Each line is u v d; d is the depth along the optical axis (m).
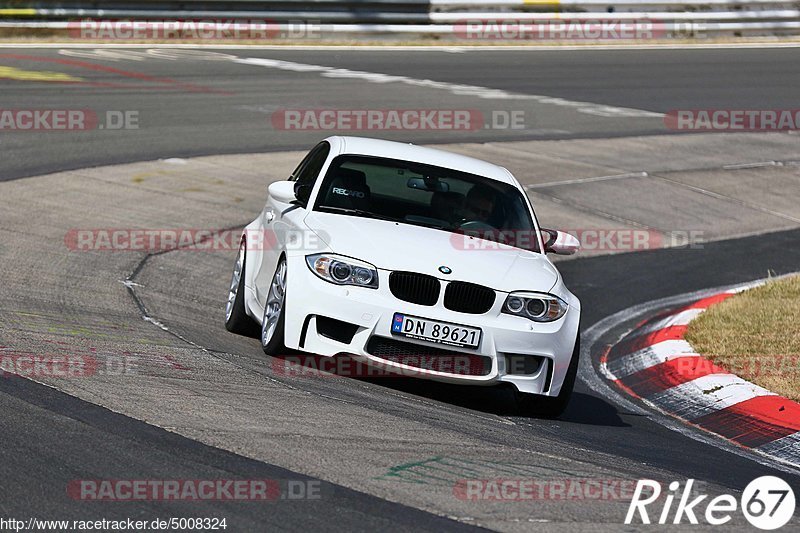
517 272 25.23
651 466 21.09
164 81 74.38
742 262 48.34
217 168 52.88
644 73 95.44
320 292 24.22
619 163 64.69
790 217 58.12
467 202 27.83
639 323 37.66
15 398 19.39
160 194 46.97
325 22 100.25
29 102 62.91
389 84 80.81
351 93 75.75
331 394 22.88
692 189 61.03
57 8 90.75
